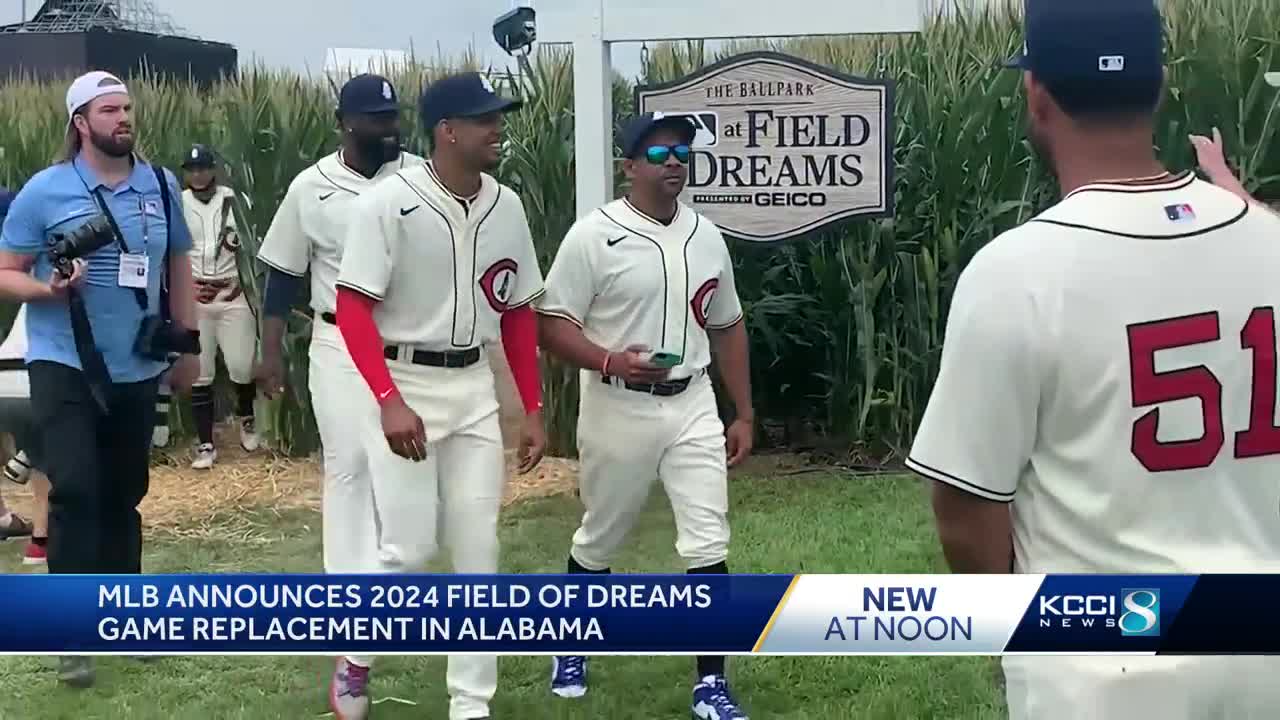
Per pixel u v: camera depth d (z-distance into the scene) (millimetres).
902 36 6832
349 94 3840
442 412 3363
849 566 4953
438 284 3297
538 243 6852
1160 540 1604
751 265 6922
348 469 3742
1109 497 1610
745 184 6223
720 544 3510
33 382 3807
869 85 6039
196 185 6703
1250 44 6535
